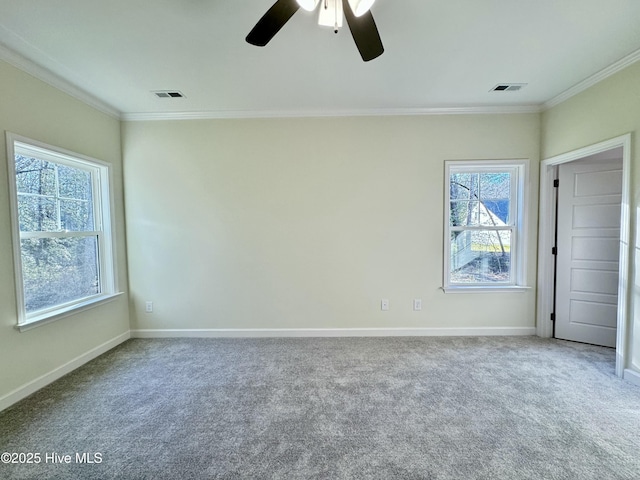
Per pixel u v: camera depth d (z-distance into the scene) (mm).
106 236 3031
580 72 2430
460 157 3180
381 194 3219
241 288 3297
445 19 1783
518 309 3277
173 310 3316
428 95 2840
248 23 1801
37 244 2379
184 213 3256
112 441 1692
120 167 3209
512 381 2297
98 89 2648
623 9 1697
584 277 3018
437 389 2191
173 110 3129
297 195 3232
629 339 2283
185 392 2188
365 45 1602
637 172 2195
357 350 2906
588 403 2006
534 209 3199
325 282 3279
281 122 3199
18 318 2102
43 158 2428
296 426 1803
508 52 2139
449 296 3283
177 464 1524
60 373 2432
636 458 1536
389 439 1683
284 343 3104
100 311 2891
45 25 1802
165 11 1693
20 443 1680
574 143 2727
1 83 2021
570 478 1421
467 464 1506
